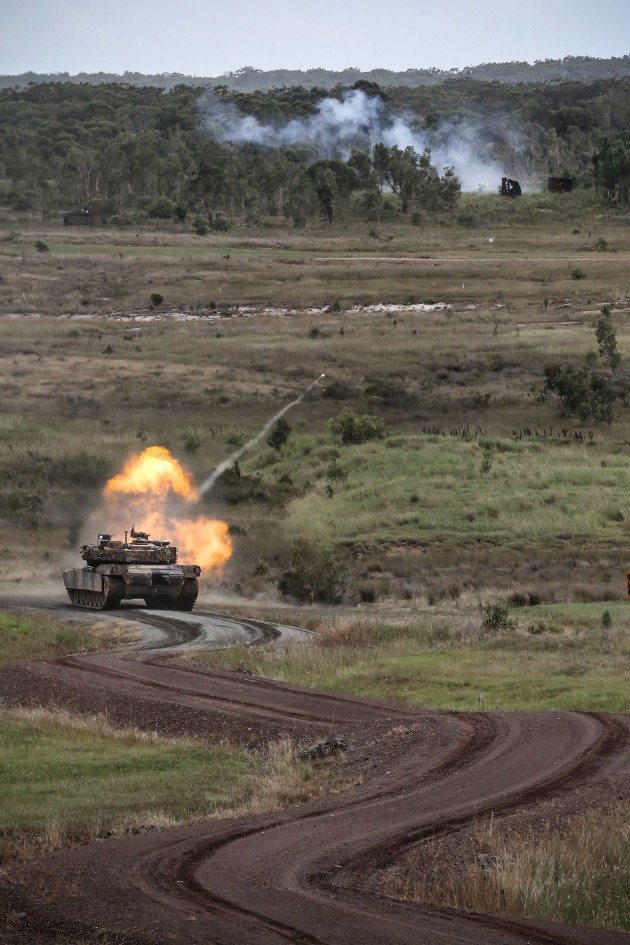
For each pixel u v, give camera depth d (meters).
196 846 35.91
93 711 63.59
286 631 96.38
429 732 55.03
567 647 83.56
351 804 42.50
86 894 30.25
